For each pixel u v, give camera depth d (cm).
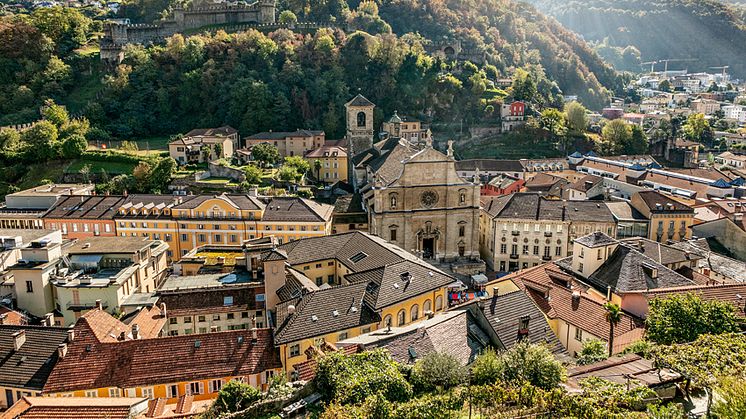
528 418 4172
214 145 19625
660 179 16800
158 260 10594
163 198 13625
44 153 19538
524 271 8856
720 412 3831
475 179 12762
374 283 7994
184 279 8931
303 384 5303
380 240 10306
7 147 19725
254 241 9925
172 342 6419
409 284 8181
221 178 17762
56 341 6419
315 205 13288
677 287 7600
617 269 8300
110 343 6353
